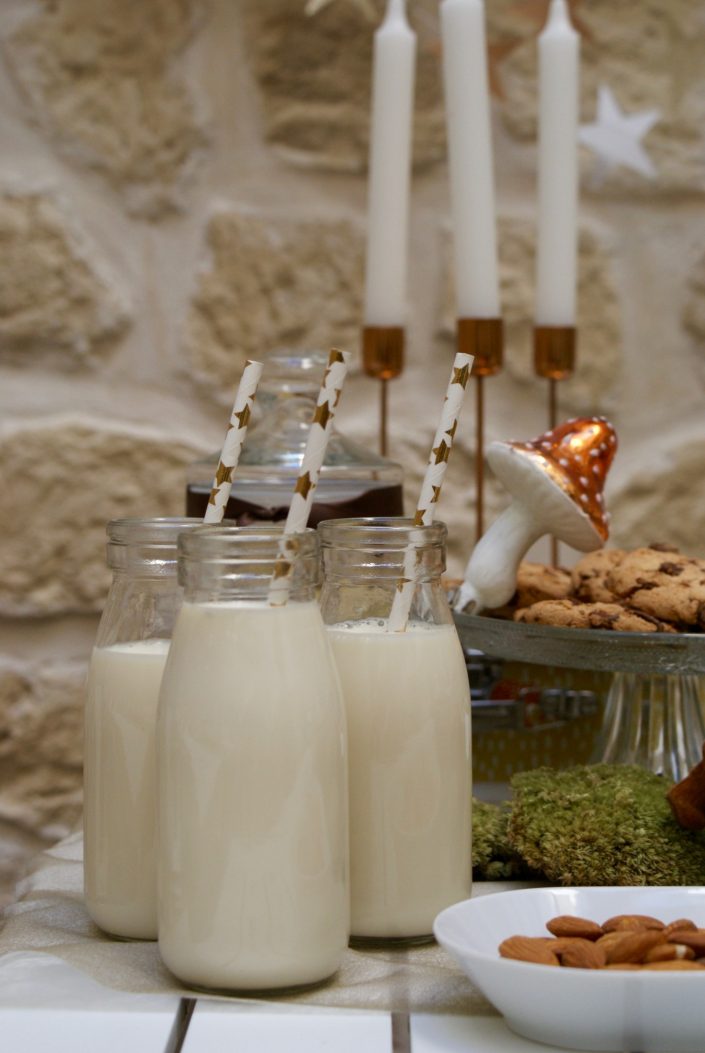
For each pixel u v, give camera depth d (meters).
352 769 0.82
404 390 1.67
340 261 1.65
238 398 0.83
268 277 1.64
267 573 0.78
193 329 1.62
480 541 1.01
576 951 0.75
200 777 0.77
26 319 1.59
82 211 1.60
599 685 1.08
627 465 1.71
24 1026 0.75
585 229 1.70
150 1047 0.74
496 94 1.39
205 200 1.63
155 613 0.85
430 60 1.65
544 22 1.35
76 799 1.61
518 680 1.08
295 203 1.64
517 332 1.68
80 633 1.61
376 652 0.82
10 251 1.58
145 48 1.60
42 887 0.91
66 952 0.82
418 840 0.82
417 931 0.82
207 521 0.84
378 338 1.17
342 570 0.83
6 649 1.59
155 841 0.81
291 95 1.63
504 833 0.91
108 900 0.83
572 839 0.86
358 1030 0.75
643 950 0.75
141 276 1.62
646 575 0.98
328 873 0.78
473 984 0.77
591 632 0.92
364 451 1.06
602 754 1.00
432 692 0.82
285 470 1.01
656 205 1.71
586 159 1.70
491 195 1.12
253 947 0.77
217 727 0.77
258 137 1.63
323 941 0.78
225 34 1.62
